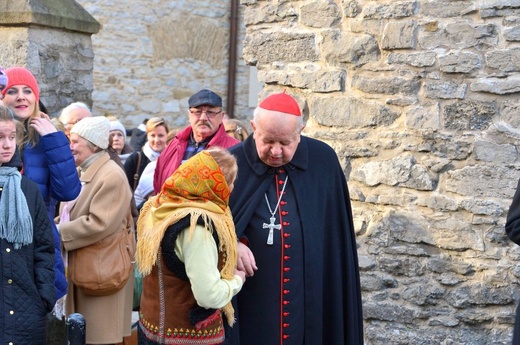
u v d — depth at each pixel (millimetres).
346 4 5070
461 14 4777
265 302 3752
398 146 4957
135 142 9273
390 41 4938
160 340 3355
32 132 4371
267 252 3748
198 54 11883
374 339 5066
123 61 11617
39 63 6996
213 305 3256
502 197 4715
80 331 3500
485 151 4738
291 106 3641
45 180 4328
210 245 3264
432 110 4859
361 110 5047
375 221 5035
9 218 3707
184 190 3309
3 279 3711
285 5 5285
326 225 3932
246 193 3801
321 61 5176
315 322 3814
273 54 5336
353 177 5102
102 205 4672
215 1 11867
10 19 6852
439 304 4895
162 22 11711
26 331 3723
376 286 5047
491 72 4723
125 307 4988
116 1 11539
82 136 4773
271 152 3664
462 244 4809
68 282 4777
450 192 4836
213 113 5219
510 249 4711
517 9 4652
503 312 4754
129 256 4801
